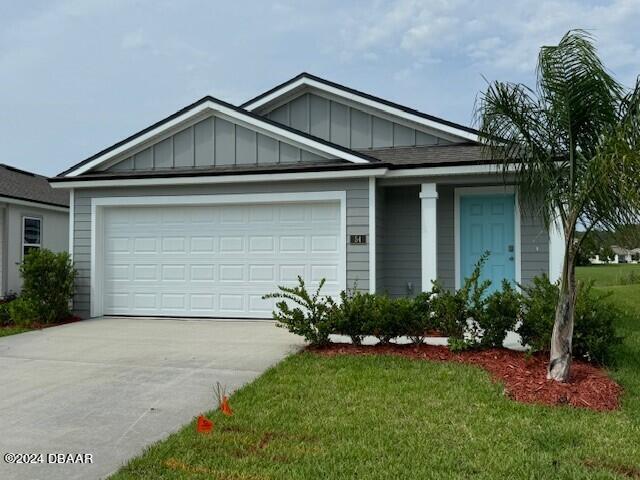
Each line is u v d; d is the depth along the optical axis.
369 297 7.14
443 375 5.59
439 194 10.38
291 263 9.76
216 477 3.41
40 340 8.05
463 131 10.67
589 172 4.79
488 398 4.89
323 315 7.07
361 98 11.20
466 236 10.27
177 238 10.27
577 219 5.21
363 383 5.37
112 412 4.77
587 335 6.11
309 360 6.33
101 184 10.23
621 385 5.36
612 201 4.80
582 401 4.80
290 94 11.73
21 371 6.22
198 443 3.96
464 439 3.96
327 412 4.58
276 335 8.20
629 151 4.43
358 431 4.14
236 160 10.16
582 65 4.89
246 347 7.31
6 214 14.30
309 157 9.80
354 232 9.31
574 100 4.99
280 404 4.81
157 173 9.95
